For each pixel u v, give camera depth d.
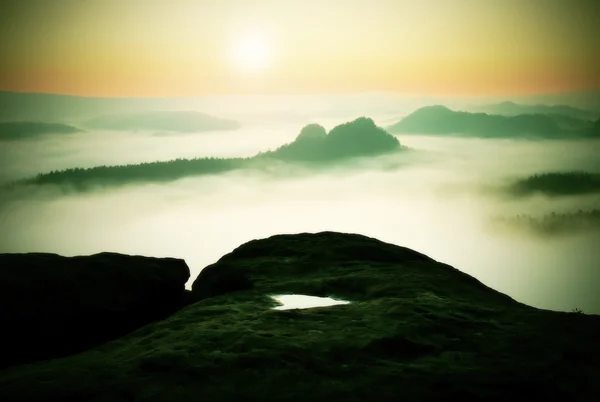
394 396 6.85
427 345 8.51
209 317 10.34
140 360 8.05
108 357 8.70
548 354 8.23
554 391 7.10
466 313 10.24
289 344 8.40
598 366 7.84
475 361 7.98
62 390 7.19
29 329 11.93
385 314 9.89
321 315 10.02
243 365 7.73
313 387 7.11
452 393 6.97
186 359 7.96
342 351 8.20
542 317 10.07
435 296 11.41
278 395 6.90
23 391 7.21
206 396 6.88
